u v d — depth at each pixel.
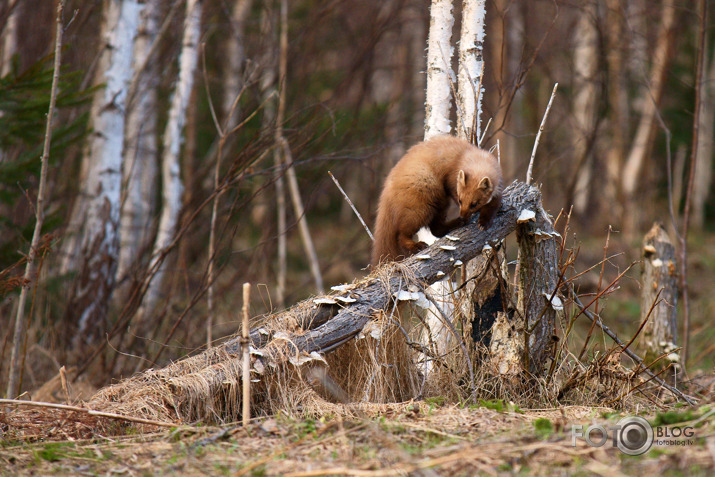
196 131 21.17
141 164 17.73
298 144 13.59
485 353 8.00
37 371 11.74
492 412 6.69
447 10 9.74
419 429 6.05
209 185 16.20
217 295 13.76
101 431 6.61
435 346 8.18
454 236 7.64
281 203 16.73
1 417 6.91
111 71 13.58
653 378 7.74
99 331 12.63
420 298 7.25
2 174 11.34
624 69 27.50
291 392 6.97
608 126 28.88
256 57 17.77
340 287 7.43
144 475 5.24
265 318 7.64
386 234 8.67
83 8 18.27
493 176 7.79
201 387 6.78
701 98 13.23
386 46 27.70
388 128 20.38
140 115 18.14
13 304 12.94
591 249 24.59
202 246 16.44
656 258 10.16
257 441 5.97
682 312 17.42
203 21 18.92
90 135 14.59
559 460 5.18
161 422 6.37
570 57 21.34
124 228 16.56
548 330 7.77
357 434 5.93
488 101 25.08
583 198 29.88
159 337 13.03
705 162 33.50
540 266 7.71
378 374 7.37
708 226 34.69
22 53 17.02
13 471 5.50
